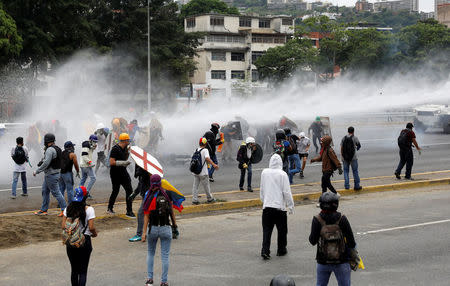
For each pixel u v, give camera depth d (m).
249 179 14.48
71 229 6.55
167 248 7.26
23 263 8.35
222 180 16.91
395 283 7.41
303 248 9.27
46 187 11.34
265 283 7.44
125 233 10.22
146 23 55.44
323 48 68.12
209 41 82.56
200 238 10.00
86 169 13.28
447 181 16.75
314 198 14.09
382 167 20.09
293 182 16.47
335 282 7.41
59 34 43.66
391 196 14.48
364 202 13.54
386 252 8.95
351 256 5.94
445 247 9.26
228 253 8.98
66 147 11.33
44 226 10.50
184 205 12.45
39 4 41.34
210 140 16.27
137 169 9.80
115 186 11.30
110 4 54.41
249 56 84.31
